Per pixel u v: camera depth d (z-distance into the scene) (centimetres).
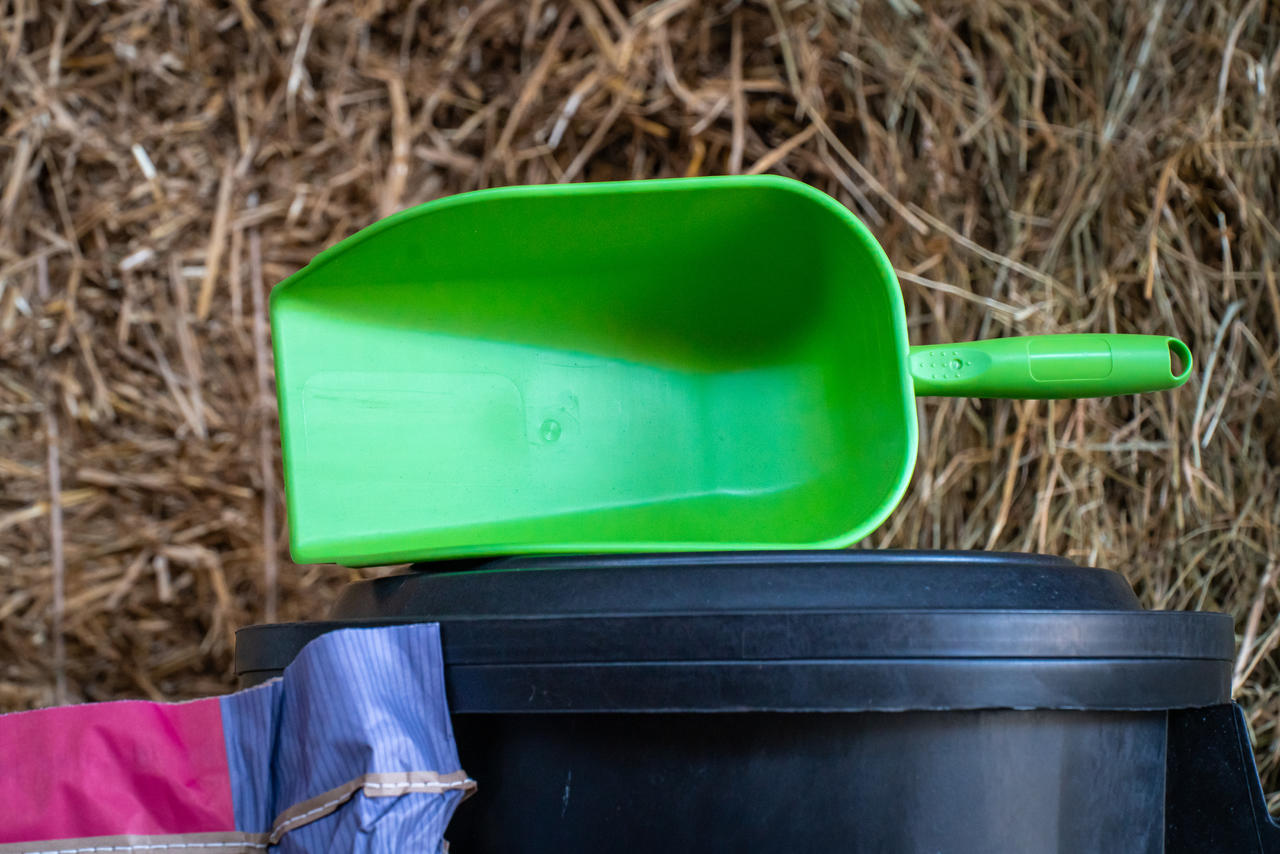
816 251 64
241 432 126
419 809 47
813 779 48
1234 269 115
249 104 127
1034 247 118
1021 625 48
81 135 125
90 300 126
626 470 71
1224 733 55
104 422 126
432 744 49
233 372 128
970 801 49
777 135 126
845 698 46
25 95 124
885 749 49
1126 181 115
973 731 49
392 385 67
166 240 127
